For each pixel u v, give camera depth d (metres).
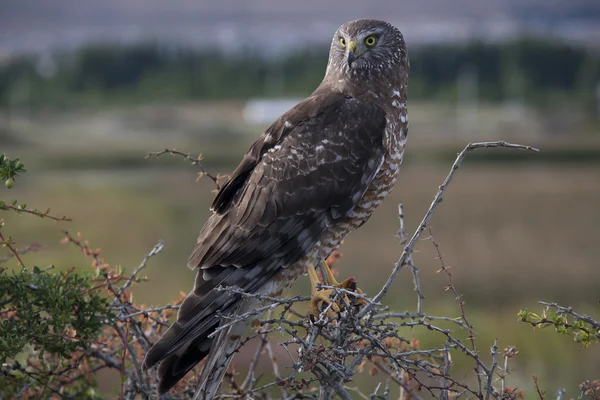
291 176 5.69
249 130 69.56
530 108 72.81
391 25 6.25
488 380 4.45
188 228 28.45
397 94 6.14
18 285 4.80
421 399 4.70
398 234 5.30
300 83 84.06
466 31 106.81
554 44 82.44
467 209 32.62
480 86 77.88
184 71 88.50
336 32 6.38
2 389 5.32
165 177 43.69
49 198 35.72
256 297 4.72
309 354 4.43
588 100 74.69
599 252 24.42
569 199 35.28
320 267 5.95
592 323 4.63
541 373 11.95
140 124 71.94
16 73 88.56
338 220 5.77
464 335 10.81
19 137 64.69
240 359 8.09
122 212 31.97
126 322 5.12
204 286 5.43
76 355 5.37
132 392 5.04
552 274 21.41
